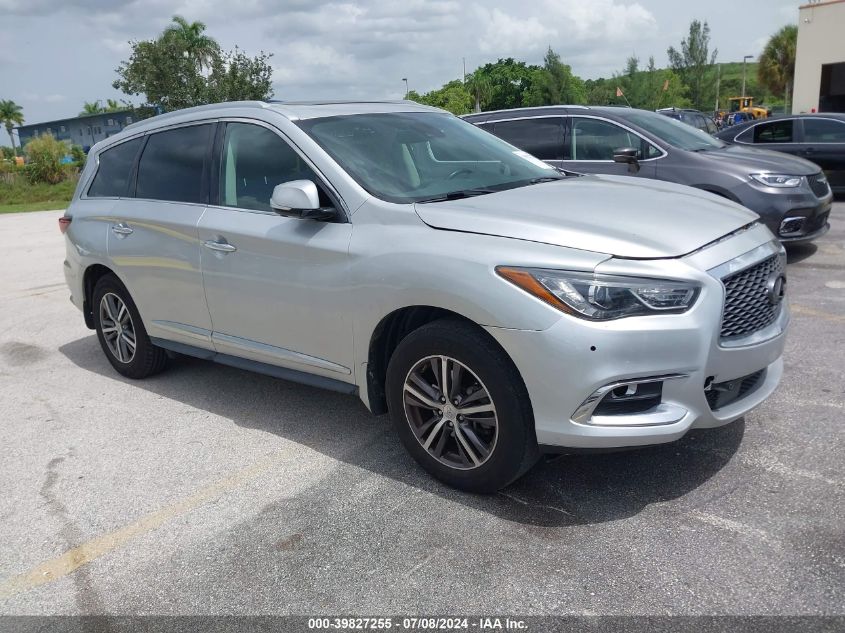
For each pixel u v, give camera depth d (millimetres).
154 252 4574
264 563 2945
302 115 4031
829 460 3439
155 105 32188
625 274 2838
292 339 3910
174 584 2859
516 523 3096
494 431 3154
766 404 4102
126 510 3447
